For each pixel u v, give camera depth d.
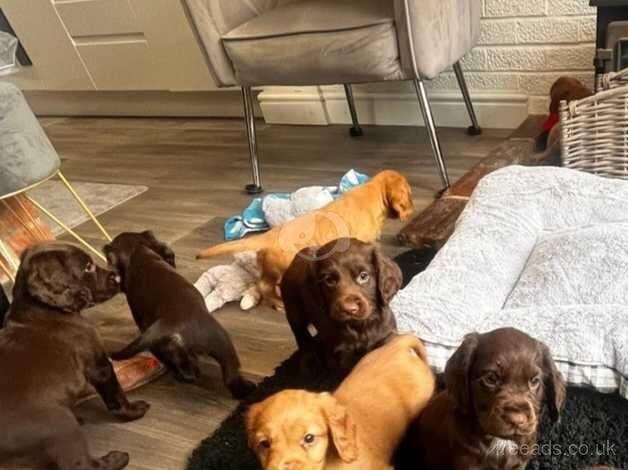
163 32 3.42
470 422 1.00
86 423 1.50
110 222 2.59
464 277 1.45
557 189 1.64
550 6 2.44
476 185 1.89
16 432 1.16
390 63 2.11
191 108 3.79
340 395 1.14
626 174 1.69
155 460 1.36
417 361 1.23
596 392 1.23
